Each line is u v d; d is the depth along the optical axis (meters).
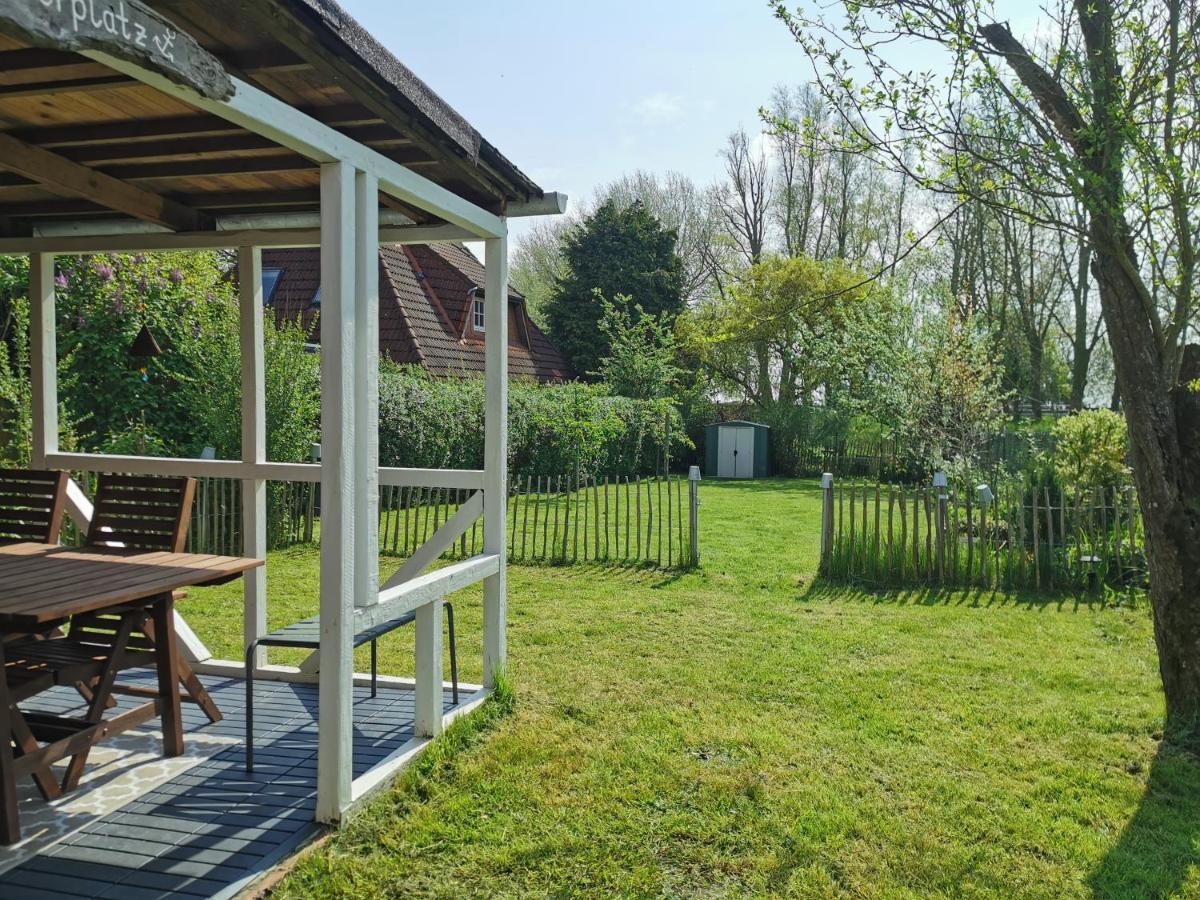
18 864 2.81
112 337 9.96
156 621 3.74
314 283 16.98
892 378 17.61
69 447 8.39
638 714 4.56
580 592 7.71
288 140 2.80
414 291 18.08
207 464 4.97
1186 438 4.22
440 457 13.66
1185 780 3.78
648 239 28.61
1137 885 2.95
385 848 3.09
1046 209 4.11
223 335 10.07
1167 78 3.86
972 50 4.00
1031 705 4.77
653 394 22.91
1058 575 7.68
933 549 8.15
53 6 1.69
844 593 7.68
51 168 3.92
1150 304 4.19
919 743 4.21
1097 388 25.14
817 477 22.31
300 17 2.57
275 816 3.21
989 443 16.39
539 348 25.36
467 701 4.53
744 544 10.55
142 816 3.19
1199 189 3.86
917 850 3.18
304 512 10.13
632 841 3.20
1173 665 4.31
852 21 4.17
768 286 25.75
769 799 3.56
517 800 3.51
